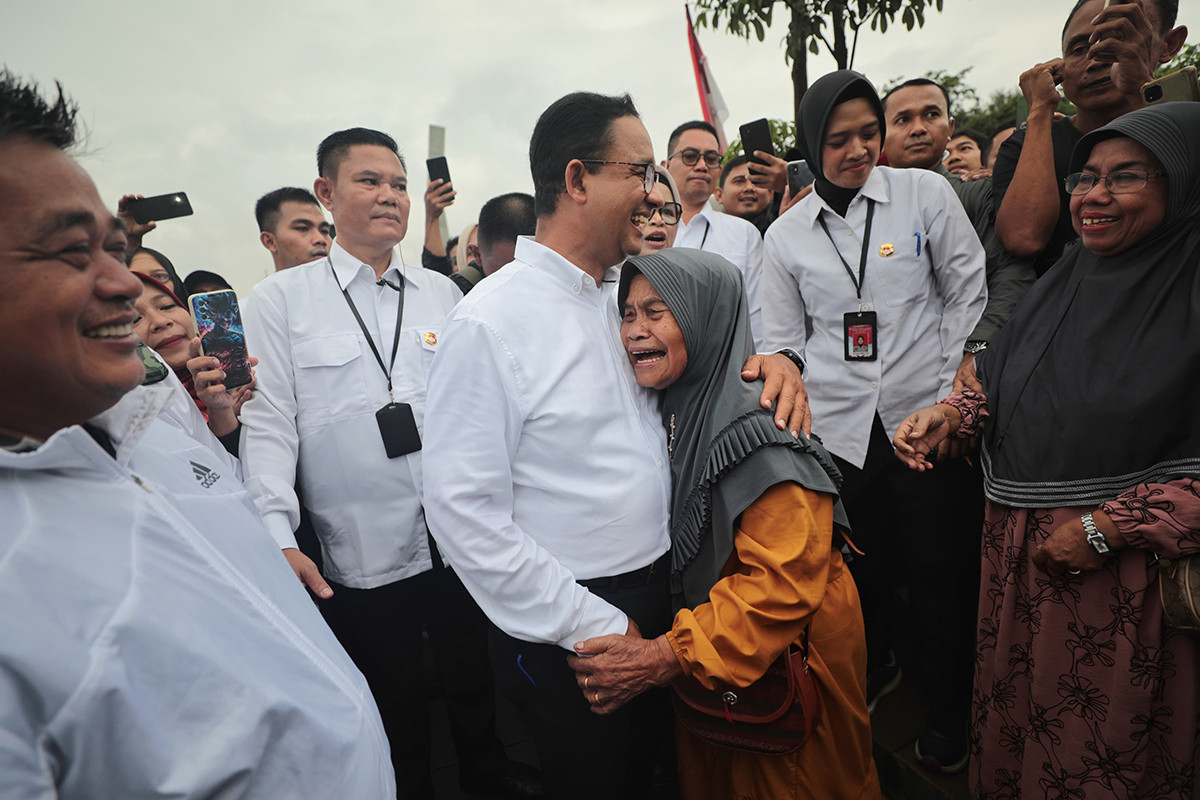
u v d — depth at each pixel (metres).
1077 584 1.39
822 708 1.32
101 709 0.51
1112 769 1.37
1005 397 1.58
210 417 1.74
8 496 0.55
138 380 0.63
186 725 0.57
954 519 2.05
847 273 2.20
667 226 2.30
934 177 2.16
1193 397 1.28
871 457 2.20
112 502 0.61
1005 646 1.57
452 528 1.20
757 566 1.20
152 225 2.26
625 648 1.20
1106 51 1.74
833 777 1.35
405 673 1.94
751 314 2.79
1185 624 1.23
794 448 1.24
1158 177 1.31
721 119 5.73
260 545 0.81
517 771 2.07
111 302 0.60
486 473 1.20
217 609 0.64
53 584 0.53
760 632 1.17
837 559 1.39
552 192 1.31
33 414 0.60
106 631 0.53
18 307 0.54
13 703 0.49
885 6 4.48
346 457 1.85
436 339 1.98
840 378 2.21
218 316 1.72
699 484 1.28
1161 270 1.35
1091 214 1.40
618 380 1.34
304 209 2.96
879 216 2.18
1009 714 1.59
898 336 2.15
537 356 1.25
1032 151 1.94
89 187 0.59
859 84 2.10
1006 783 1.62
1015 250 2.02
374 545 1.85
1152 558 1.28
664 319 1.27
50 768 0.51
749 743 1.28
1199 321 1.26
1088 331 1.42
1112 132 1.37
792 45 4.71
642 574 1.33
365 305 1.95
